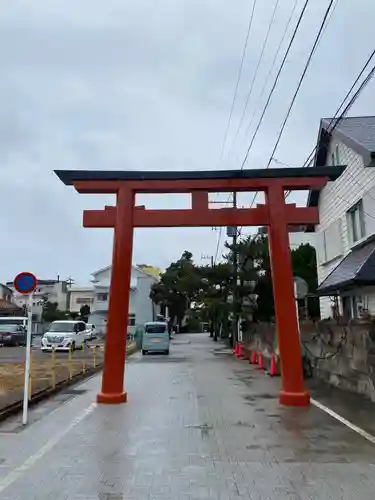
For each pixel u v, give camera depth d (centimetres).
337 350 1295
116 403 1070
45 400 1136
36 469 592
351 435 763
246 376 1631
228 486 528
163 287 5769
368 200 1471
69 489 521
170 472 579
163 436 762
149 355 2700
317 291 1666
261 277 2545
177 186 1129
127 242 1116
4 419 898
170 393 1227
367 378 1096
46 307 5975
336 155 1784
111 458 638
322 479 549
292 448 686
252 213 1133
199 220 1129
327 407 1013
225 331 3834
